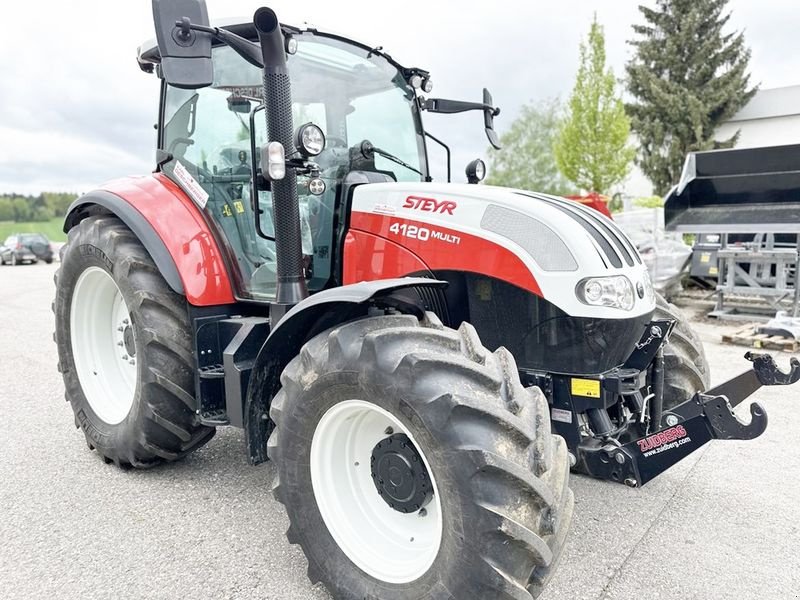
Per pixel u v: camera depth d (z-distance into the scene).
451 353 1.90
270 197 2.94
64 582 2.29
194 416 3.04
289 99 2.41
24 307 10.28
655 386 2.72
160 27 2.08
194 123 3.15
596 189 20.77
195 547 2.54
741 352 6.17
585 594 2.23
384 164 3.15
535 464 1.80
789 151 6.12
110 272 3.18
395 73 3.37
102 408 3.48
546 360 2.42
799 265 7.03
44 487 3.11
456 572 1.79
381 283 2.07
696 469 3.37
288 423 2.17
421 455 1.97
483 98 3.58
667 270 8.96
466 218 2.50
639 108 26.73
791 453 3.57
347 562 2.13
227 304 3.02
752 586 2.28
